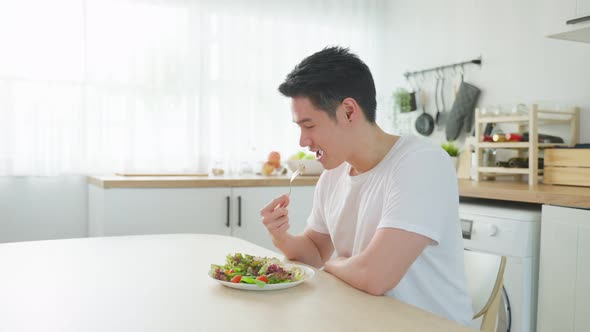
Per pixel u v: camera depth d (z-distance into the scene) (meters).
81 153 3.10
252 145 3.50
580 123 2.68
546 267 2.09
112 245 1.49
